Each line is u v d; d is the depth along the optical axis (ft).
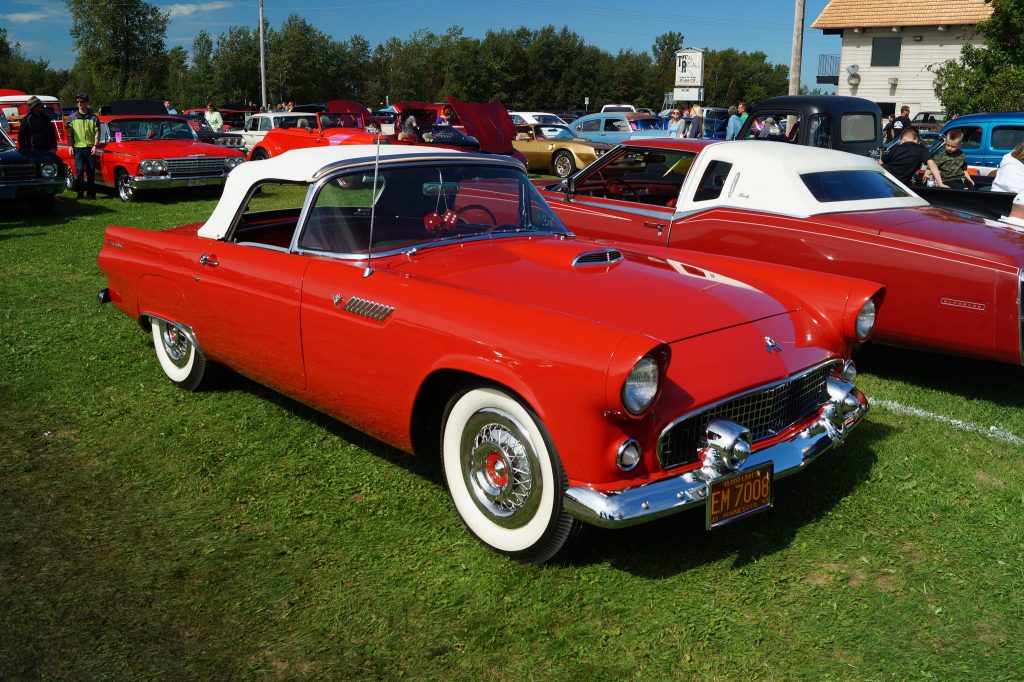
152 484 12.14
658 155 20.39
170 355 15.75
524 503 9.66
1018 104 59.41
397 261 11.46
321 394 11.95
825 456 13.08
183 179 43.42
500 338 9.25
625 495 8.73
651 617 9.07
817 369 10.50
